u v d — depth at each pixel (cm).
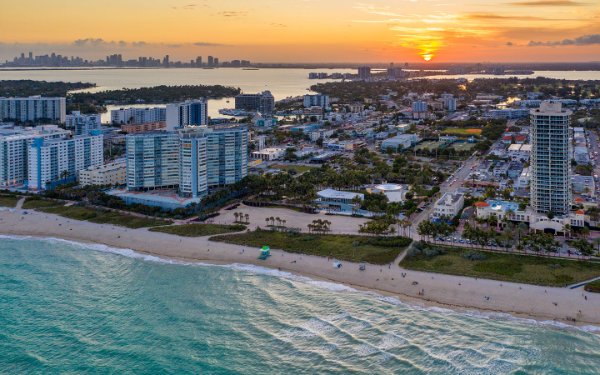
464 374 19100
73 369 19550
